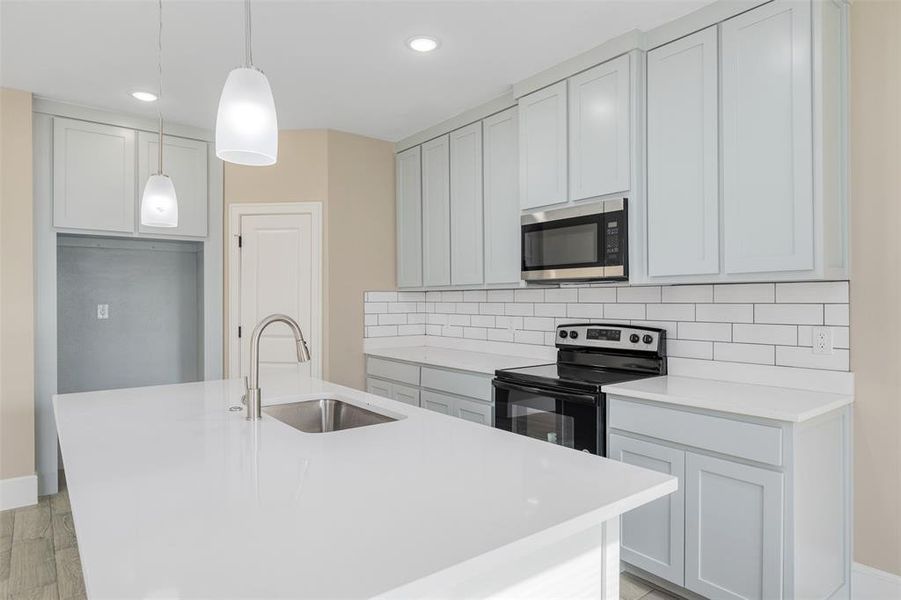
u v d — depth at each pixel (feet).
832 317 7.29
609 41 8.57
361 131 13.47
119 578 2.65
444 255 12.63
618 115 8.45
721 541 6.63
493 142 11.25
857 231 7.06
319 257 13.25
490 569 3.15
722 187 7.36
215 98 11.04
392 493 3.79
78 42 8.60
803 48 6.59
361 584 2.60
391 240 14.39
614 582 3.95
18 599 7.48
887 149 6.82
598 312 10.45
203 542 3.04
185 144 12.73
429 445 5.01
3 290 10.39
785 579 6.07
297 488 3.89
